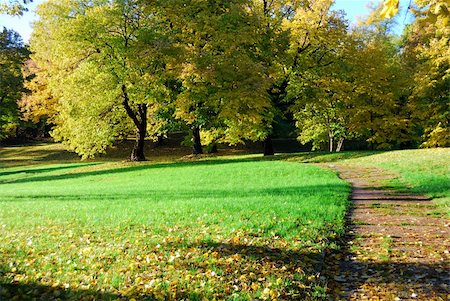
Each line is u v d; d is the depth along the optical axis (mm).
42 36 31828
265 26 27047
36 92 40938
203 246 7020
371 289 5602
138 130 30578
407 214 10242
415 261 6672
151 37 24438
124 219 9398
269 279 5617
